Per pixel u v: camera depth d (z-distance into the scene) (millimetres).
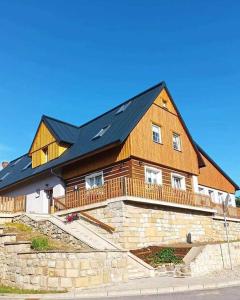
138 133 20594
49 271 11406
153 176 21375
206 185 29766
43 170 23719
